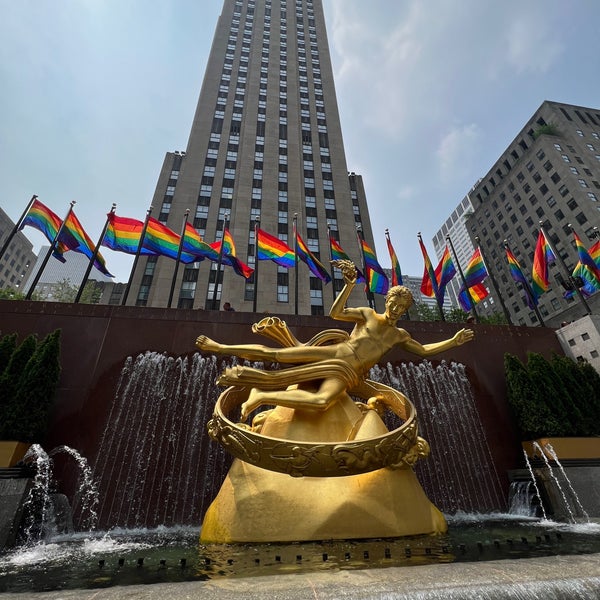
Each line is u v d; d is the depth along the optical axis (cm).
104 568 502
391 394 782
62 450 1029
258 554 511
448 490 1148
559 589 291
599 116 6612
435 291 1872
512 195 6706
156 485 1017
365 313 804
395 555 481
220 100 5650
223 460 1071
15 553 654
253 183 4828
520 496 1120
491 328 1502
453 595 283
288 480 620
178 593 285
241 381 729
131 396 1141
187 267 4066
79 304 1279
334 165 5431
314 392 738
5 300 1250
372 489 617
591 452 1131
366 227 5541
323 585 297
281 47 6631
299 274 4197
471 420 1274
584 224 5416
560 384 1269
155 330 1264
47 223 1595
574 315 5216
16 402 962
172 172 5484
